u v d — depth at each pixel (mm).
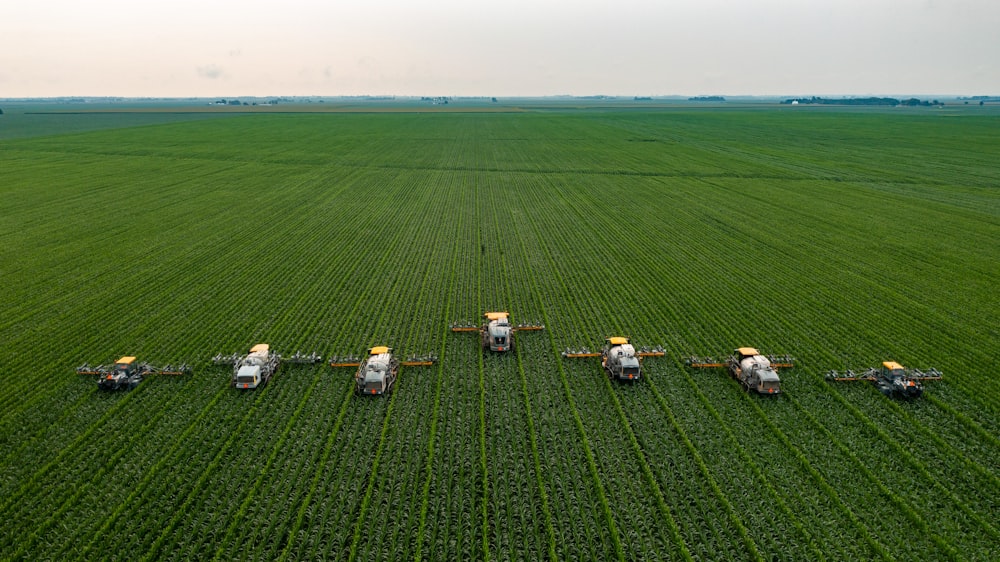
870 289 43969
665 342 35312
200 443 25594
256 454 24781
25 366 32312
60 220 63094
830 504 22281
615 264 49719
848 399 29297
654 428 26797
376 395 28984
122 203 71938
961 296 42656
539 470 23500
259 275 46656
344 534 20438
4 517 21344
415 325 37344
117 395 29422
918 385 29328
